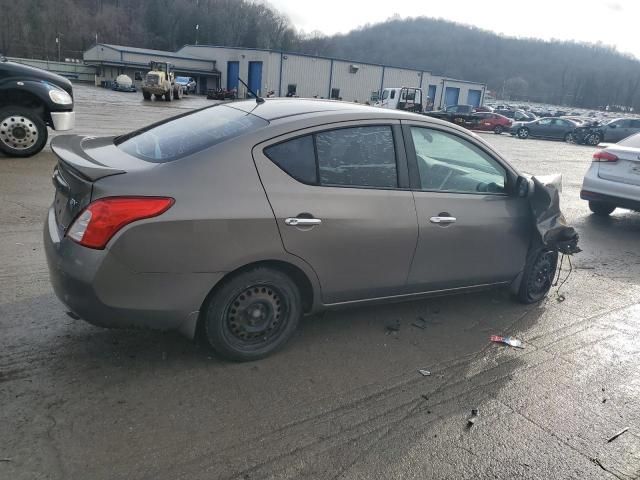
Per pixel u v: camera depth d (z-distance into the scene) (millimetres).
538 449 2877
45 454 2521
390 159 3740
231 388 3184
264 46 120750
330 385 3314
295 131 3369
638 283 5746
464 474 2646
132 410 2898
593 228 8344
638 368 3846
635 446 2969
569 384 3559
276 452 2688
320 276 3514
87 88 57281
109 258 2857
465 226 4070
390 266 3779
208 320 3258
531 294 4863
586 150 25953
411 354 3795
